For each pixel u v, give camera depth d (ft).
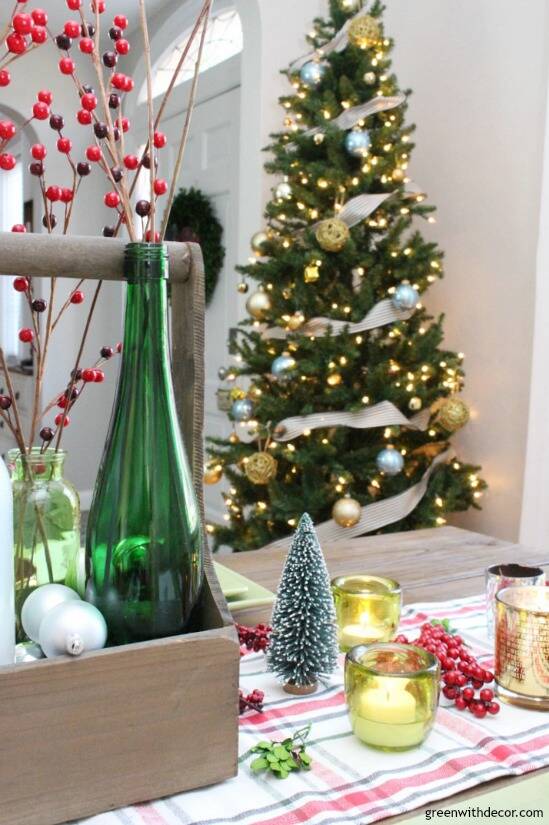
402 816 1.71
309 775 1.85
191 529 1.96
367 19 7.69
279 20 9.70
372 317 7.73
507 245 8.63
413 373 8.05
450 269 9.47
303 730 2.02
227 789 1.80
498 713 2.20
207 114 11.73
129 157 1.95
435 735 2.07
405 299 7.63
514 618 2.24
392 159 7.96
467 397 9.26
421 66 9.83
